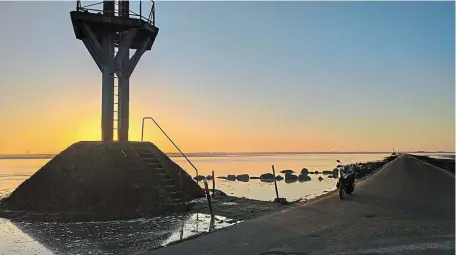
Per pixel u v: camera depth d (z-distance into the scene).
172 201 16.25
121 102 19.86
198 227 12.28
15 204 16.20
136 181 16.36
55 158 17.98
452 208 12.42
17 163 115.94
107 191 15.52
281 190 29.06
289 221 10.80
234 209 15.48
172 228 12.30
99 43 18.97
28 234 11.89
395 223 10.14
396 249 7.64
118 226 12.97
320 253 7.50
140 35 20.34
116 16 18.77
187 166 87.31
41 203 15.64
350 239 8.53
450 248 7.66
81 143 18.30
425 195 15.74
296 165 93.75
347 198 15.35
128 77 20.06
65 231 12.29
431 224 9.95
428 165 39.62
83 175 16.27
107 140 18.97
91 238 11.19
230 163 111.81
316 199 15.98
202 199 18.72
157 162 18.47
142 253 8.15
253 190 28.92
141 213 14.70
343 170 16.03
